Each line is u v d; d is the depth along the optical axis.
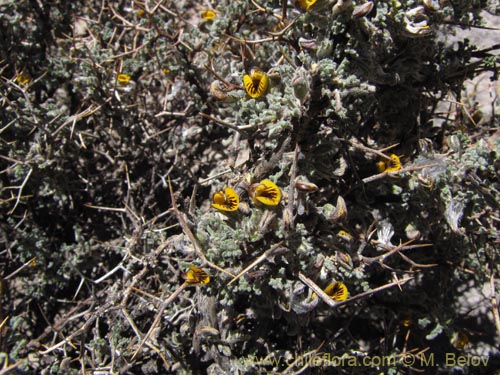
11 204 0.28
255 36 0.30
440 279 0.27
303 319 0.21
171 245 0.23
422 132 0.25
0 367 0.20
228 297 0.20
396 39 0.23
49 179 0.27
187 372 0.24
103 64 0.29
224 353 0.22
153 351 0.24
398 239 0.25
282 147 0.20
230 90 0.23
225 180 0.25
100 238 0.29
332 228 0.21
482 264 0.25
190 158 0.30
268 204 0.19
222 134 0.31
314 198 0.23
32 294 0.26
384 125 0.25
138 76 0.32
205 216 0.21
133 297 0.25
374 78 0.21
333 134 0.22
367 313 0.26
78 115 0.26
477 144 0.23
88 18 0.33
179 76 0.30
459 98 0.26
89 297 0.27
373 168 0.24
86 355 0.24
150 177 0.30
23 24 0.31
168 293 0.24
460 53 0.26
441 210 0.22
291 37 0.23
